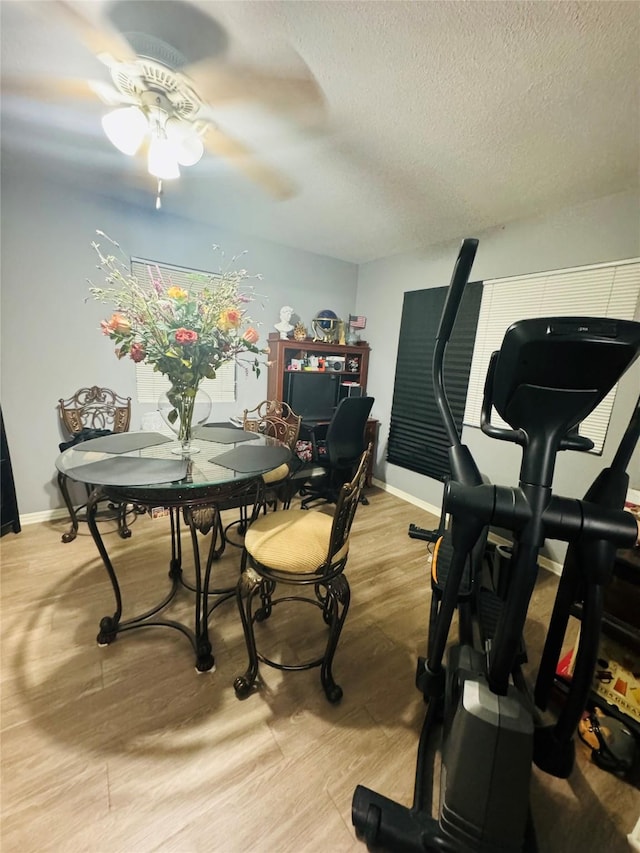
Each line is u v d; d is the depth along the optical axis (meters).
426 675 1.12
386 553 2.58
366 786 1.14
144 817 1.04
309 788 1.13
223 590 1.91
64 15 1.15
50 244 2.47
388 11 1.10
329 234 3.12
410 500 3.59
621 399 2.14
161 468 1.49
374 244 3.31
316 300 3.77
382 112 1.55
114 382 2.86
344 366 3.84
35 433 2.62
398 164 1.96
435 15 1.10
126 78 1.40
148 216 2.77
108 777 1.12
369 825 0.98
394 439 3.75
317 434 3.52
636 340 0.69
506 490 0.90
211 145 1.83
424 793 1.08
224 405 3.45
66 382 2.68
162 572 2.17
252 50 1.26
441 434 3.27
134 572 2.15
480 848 0.88
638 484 2.08
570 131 1.60
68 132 1.83
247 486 1.63
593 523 0.83
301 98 1.49
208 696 1.41
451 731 0.95
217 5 1.10
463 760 0.87
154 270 2.85
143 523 2.78
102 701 1.36
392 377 3.73
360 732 1.31
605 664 1.32
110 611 1.83
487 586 2.01
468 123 1.59
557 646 1.04
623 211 2.11
